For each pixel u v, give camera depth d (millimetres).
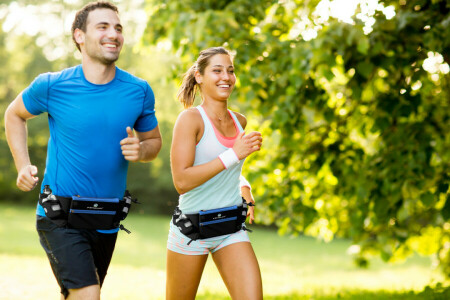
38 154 29578
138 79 3359
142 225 26188
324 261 16828
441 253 8031
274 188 7445
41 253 12570
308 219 7301
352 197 7277
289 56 6199
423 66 6227
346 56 5805
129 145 3141
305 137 7516
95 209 3201
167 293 3551
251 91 6574
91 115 3188
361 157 7039
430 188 6695
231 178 3402
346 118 7422
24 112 3324
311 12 6969
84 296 3107
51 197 3205
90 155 3211
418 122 6383
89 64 3209
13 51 30250
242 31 6508
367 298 6473
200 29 6238
